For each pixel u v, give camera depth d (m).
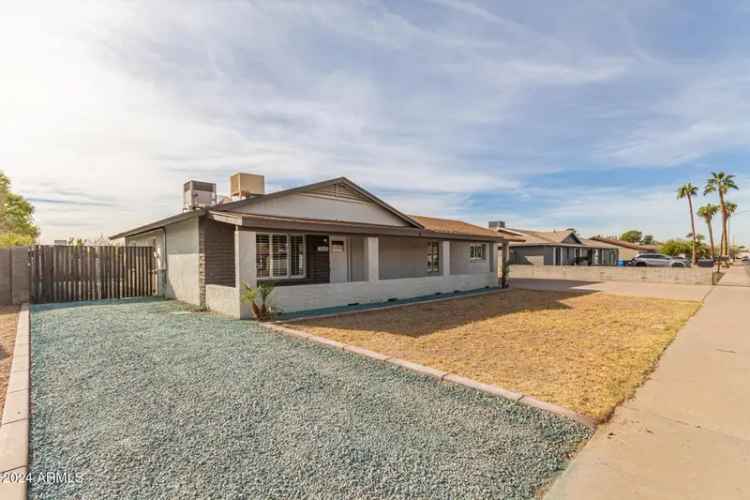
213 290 9.07
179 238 11.01
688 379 4.44
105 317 7.92
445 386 4.08
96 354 5.09
